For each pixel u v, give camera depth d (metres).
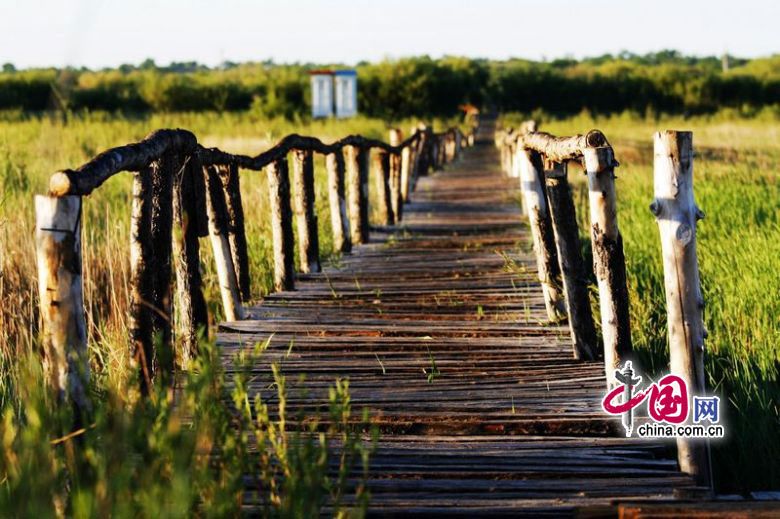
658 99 108.38
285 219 12.77
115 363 8.59
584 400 7.76
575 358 9.05
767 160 31.23
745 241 13.30
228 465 4.65
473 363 8.91
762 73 117.19
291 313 11.28
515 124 82.38
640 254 13.89
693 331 6.67
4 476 4.32
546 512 5.69
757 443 7.58
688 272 6.62
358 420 7.28
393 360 9.08
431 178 33.81
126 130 41.50
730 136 51.38
